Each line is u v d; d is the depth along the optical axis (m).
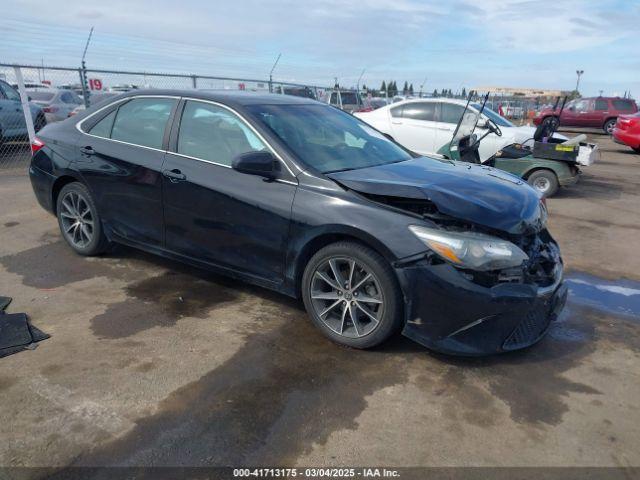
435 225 2.99
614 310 4.11
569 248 5.81
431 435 2.54
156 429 2.52
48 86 13.98
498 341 3.04
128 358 3.13
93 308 3.80
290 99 4.39
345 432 2.54
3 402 2.68
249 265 3.70
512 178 3.96
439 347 3.04
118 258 4.82
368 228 3.06
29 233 5.54
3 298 3.90
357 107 20.42
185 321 3.63
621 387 3.00
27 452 2.34
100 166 4.38
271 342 3.38
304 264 3.48
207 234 3.83
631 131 15.59
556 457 2.41
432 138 10.00
